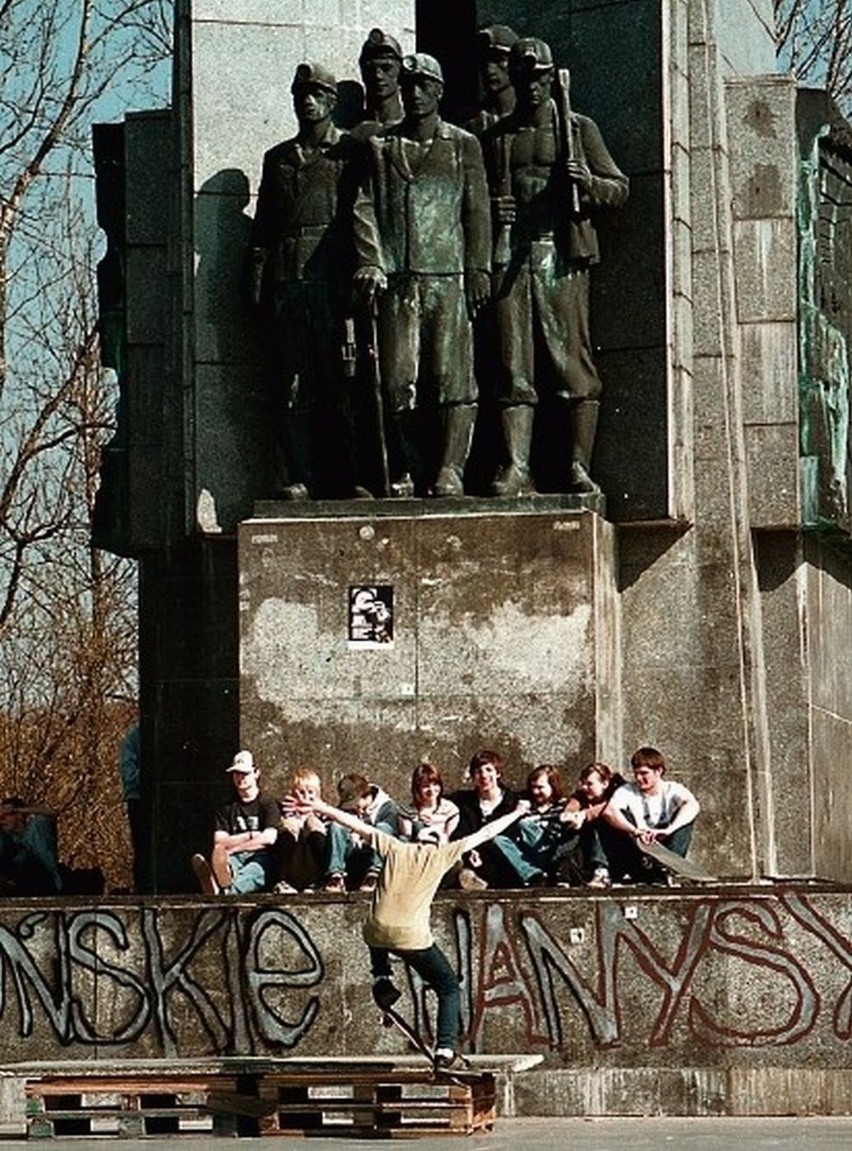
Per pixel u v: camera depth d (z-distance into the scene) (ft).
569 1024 70.13
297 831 73.87
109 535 84.17
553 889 70.54
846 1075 69.15
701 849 80.43
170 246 84.12
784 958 69.62
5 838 82.02
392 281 80.02
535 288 80.02
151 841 83.25
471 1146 61.11
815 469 81.61
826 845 83.51
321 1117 64.90
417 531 78.79
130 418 84.23
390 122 81.56
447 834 73.31
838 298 84.28
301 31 84.23
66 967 71.92
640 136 80.89
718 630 80.79
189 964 71.56
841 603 86.48
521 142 80.33
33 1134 65.31
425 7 89.45
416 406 80.07
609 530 80.02
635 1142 61.77
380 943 64.03
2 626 122.11
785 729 82.23
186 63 83.71
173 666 83.46
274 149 81.92
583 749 77.82
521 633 78.33
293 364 81.15
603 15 81.82
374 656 78.74
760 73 88.43
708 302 81.92
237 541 81.56
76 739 137.08
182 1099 68.28
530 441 80.28
